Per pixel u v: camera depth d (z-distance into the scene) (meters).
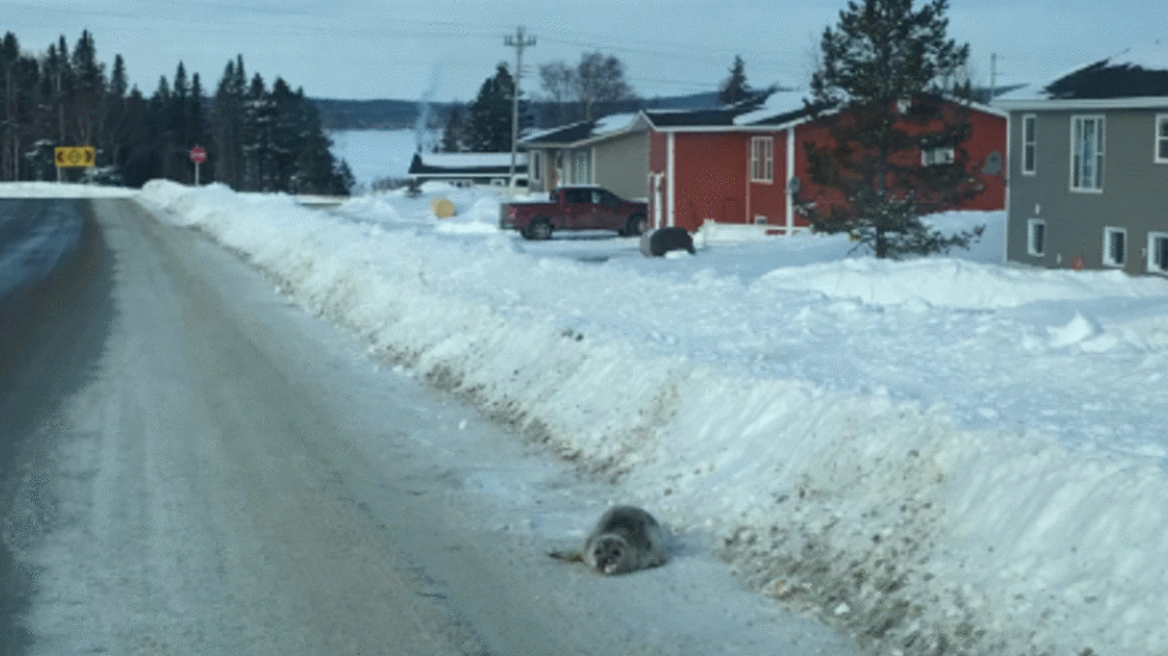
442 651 6.90
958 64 31.75
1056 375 9.70
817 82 32.66
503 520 9.55
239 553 8.72
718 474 9.60
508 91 134.38
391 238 28.39
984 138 44.84
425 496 10.29
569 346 13.68
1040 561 6.58
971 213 42.62
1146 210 29.45
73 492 10.34
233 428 12.96
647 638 7.07
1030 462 7.27
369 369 16.78
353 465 11.37
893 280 20.61
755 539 8.41
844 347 11.87
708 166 49.66
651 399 11.41
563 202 47.91
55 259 34.75
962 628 6.50
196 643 7.02
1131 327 12.82
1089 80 31.95
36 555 8.64
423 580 8.13
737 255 36.19
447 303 18.33
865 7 31.25
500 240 27.28
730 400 10.47
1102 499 6.59
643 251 37.56
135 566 8.41
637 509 8.50
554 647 6.96
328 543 8.97
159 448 12.01
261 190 130.75
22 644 6.99
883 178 32.09
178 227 49.94
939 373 10.19
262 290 27.19
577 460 11.27
